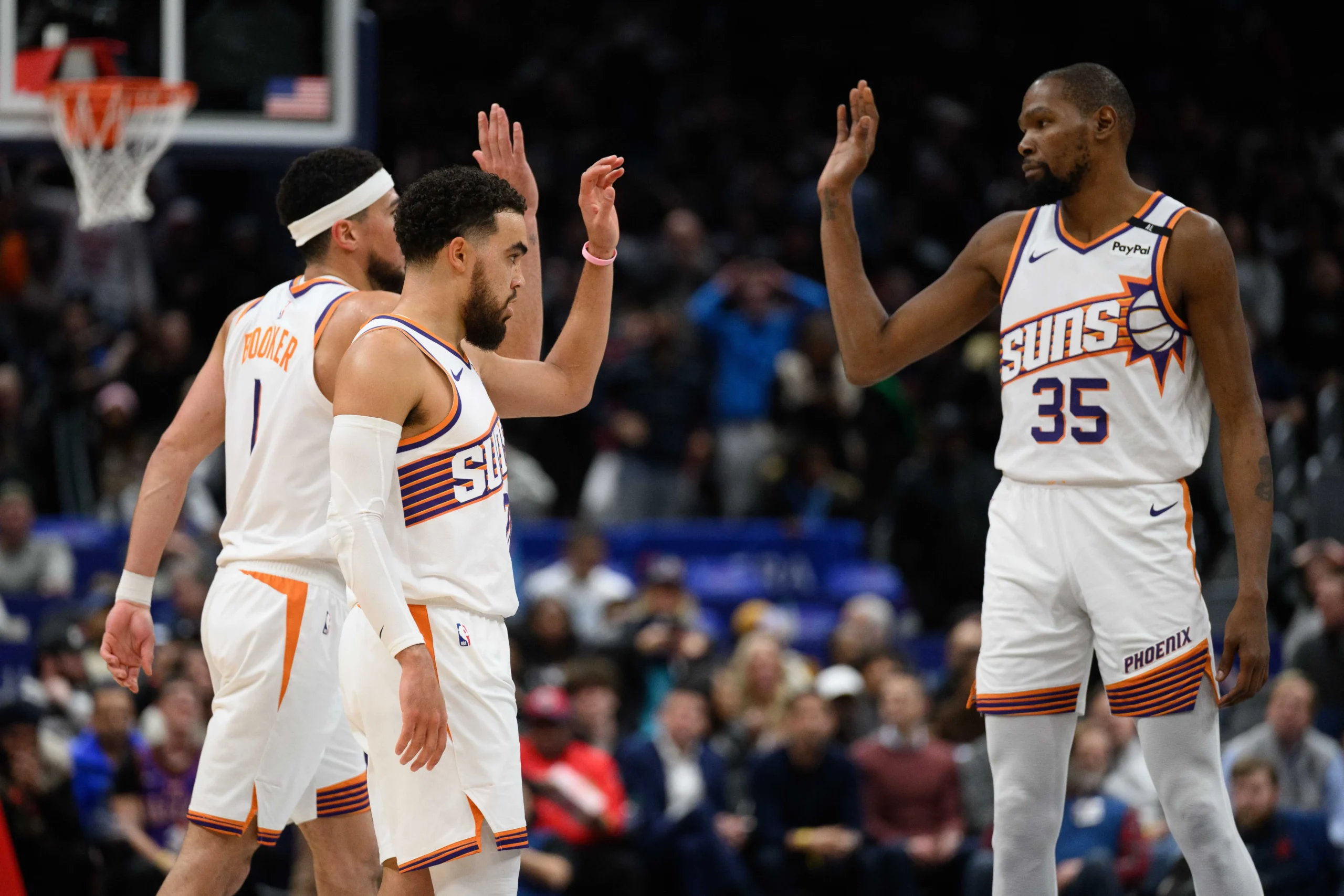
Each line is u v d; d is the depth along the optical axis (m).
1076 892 12.93
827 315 23.53
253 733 7.21
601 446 23.70
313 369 7.28
